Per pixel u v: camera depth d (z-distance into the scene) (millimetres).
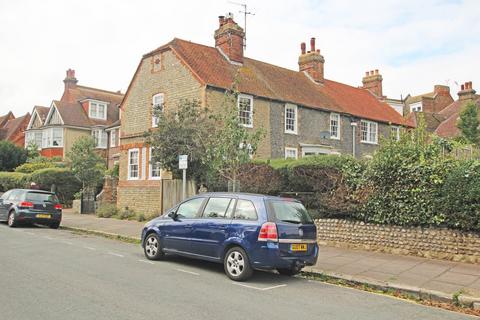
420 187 11141
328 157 13109
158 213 19812
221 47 24125
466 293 7559
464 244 10422
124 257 10633
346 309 6660
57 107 40719
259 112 21719
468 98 34719
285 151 22734
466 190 10211
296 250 8414
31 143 41594
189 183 17281
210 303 6590
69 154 24594
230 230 8609
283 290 7801
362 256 11094
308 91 26547
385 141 12883
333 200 12633
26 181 29094
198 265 9914
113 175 26062
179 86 20750
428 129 35094
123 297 6707
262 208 8430
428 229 11008
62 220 19953
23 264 9180
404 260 10578
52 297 6578
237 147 12523
